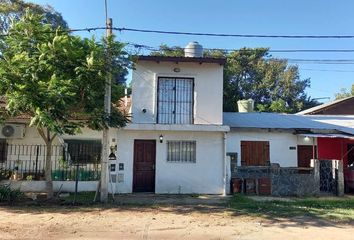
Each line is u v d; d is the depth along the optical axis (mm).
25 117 17172
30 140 17812
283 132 21297
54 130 12156
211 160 17656
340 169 17703
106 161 14438
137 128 16828
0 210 12367
